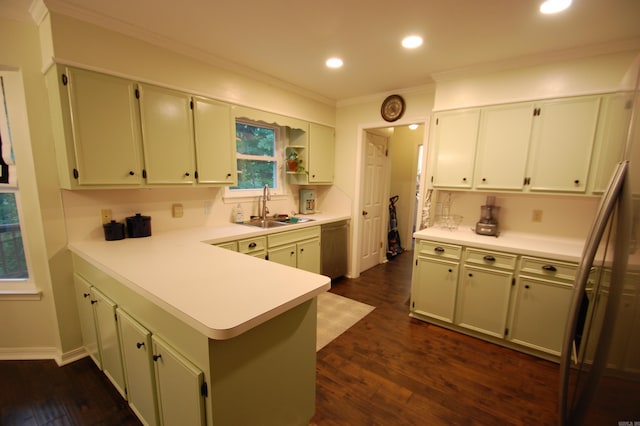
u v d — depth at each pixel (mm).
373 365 2170
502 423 1669
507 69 2490
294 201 3902
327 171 3951
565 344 995
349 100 3826
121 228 2191
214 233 2514
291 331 1324
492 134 2582
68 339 2137
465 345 2451
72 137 1819
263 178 3518
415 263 2844
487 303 2467
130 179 2072
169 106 2242
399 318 2908
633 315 681
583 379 934
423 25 1941
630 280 711
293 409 1403
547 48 2215
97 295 1756
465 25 1923
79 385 1919
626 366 689
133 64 2053
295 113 3383
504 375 2078
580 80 2227
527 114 2416
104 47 1913
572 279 2104
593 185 2213
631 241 731
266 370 1229
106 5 1753
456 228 3031
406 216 5477
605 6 1648
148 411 1430
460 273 2584
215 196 2934
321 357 2258
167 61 2230
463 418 1700
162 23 1964
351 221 4020
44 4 1670
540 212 2621
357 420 1673
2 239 2096
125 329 1499
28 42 1842
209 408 1045
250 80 2850
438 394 1886
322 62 2600
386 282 3904
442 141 2848
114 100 1965
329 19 1892
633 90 860
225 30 2055
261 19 1904
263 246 2746
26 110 1863
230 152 2697
